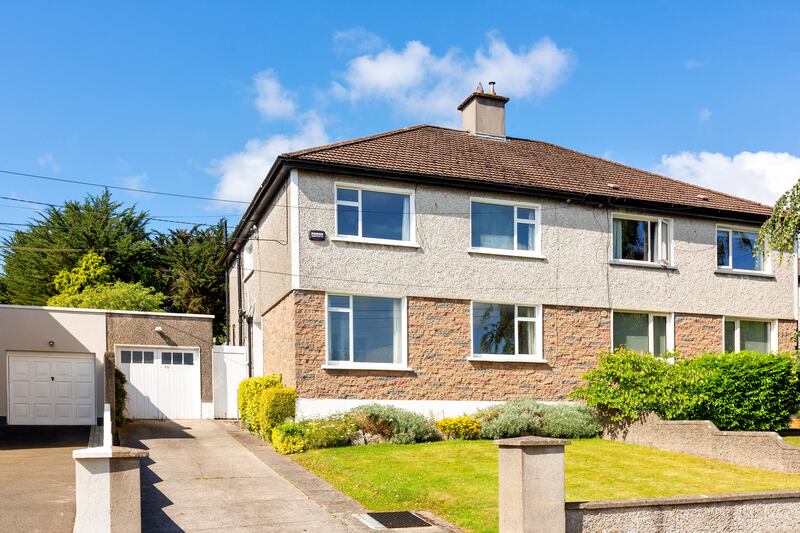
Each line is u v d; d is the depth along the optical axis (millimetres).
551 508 9250
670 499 10000
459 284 19359
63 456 15672
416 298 18875
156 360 22891
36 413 21234
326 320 17953
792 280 24016
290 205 18125
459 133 23547
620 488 12695
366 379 18078
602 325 20969
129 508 8539
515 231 20344
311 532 10227
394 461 14781
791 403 19094
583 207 21234
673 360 21453
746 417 18516
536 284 20281
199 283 39625
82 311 22016
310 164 18031
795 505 10828
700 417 18109
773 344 23562
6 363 21062
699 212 22516
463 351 19156
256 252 23562
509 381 19578
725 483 13203
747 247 23781
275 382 18922
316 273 17984
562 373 20234
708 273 22719
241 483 13227
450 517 11023
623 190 22047
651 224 22344
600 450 16531
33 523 10000
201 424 21703
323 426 16547
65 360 21734
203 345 23453
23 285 37844
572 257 20859
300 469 14539
